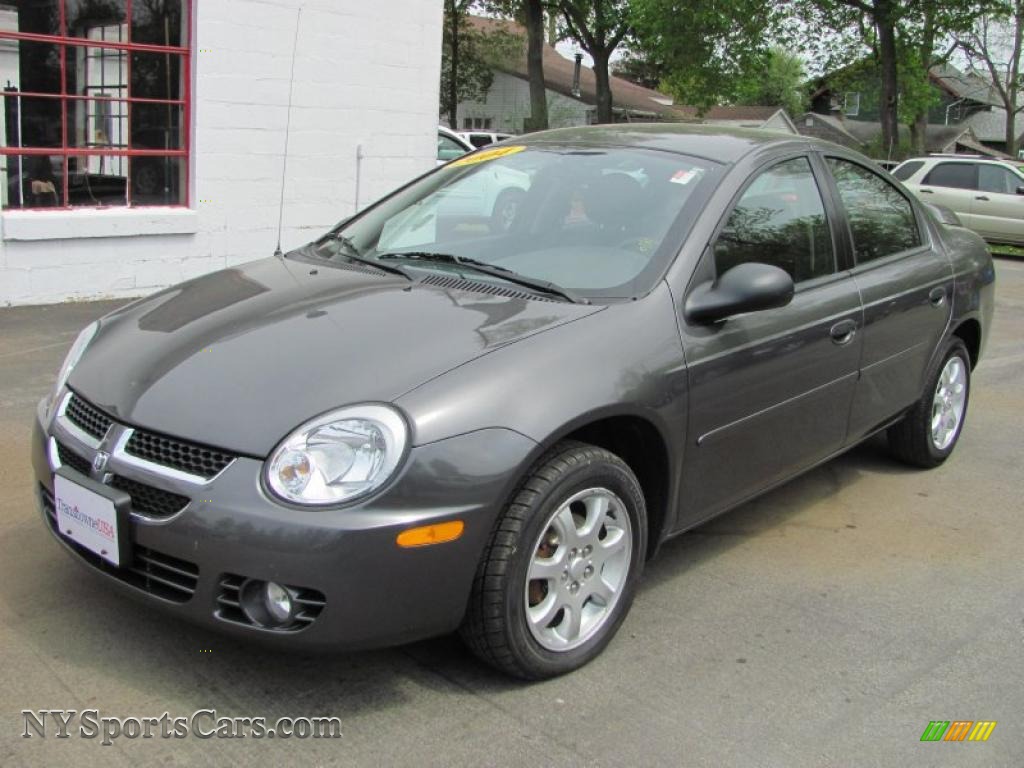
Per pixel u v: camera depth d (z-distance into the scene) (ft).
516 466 8.61
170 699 8.98
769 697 9.58
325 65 28.89
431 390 8.63
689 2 96.12
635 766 8.39
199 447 8.52
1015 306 35.17
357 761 8.26
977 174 55.36
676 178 11.89
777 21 96.07
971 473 16.66
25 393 17.81
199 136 26.84
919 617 11.44
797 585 12.11
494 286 10.73
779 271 10.64
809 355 12.17
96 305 25.30
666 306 10.42
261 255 28.78
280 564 8.02
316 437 8.25
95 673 9.31
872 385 13.88
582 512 9.61
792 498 15.14
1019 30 130.62
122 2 25.32
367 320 9.80
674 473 10.49
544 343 9.42
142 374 9.46
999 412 20.59
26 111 24.17
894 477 16.28
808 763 8.60
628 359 9.76
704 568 12.47
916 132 136.05
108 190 25.91
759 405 11.50
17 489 13.55
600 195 11.91
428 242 12.26
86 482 8.96
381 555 8.10
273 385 8.80
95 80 25.21
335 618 8.14
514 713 9.03
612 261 10.93
